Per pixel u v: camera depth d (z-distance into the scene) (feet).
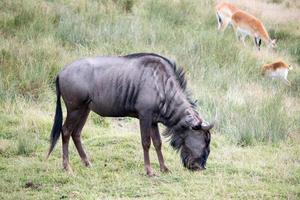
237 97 119.75
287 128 107.45
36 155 91.20
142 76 81.15
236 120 107.96
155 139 83.76
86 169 84.43
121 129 106.63
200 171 82.89
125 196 74.43
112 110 82.79
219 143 100.73
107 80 81.76
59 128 83.82
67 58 126.72
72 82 82.17
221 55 146.82
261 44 189.47
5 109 107.45
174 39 152.56
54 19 151.84
